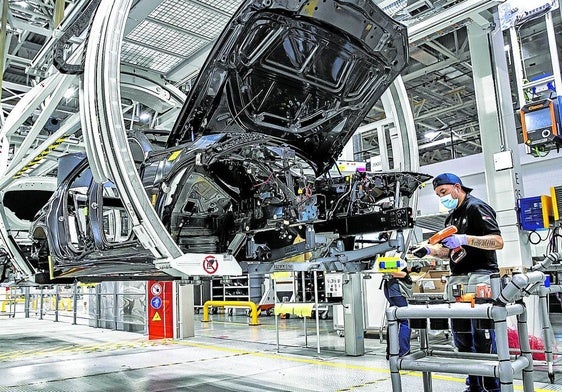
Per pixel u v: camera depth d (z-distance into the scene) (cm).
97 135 282
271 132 348
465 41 929
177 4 458
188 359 606
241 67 306
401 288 473
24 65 779
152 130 446
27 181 691
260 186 339
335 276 772
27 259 649
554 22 808
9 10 595
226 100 323
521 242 565
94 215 438
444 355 274
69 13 464
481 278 324
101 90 280
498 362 224
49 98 555
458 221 347
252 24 282
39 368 562
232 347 702
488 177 600
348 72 327
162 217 319
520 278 219
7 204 718
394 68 336
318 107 347
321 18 288
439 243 314
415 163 435
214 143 303
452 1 521
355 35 303
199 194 357
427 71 995
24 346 765
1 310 1720
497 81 600
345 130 372
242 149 321
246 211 345
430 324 258
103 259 420
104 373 526
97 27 289
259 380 468
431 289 732
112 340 824
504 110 598
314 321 1095
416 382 438
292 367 529
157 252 282
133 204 278
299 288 1102
